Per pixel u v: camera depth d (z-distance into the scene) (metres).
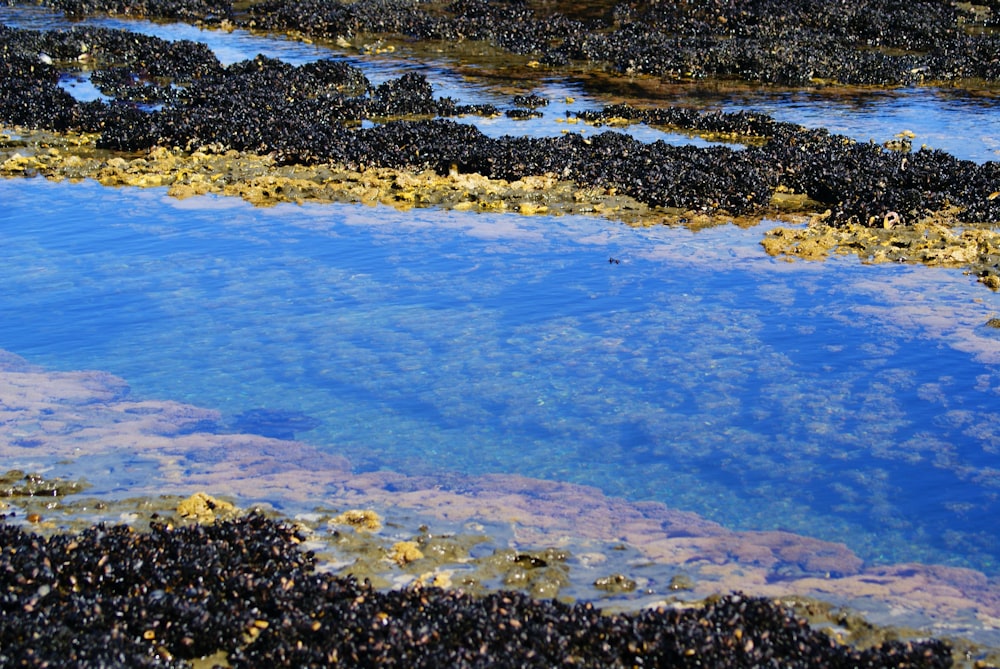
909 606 9.93
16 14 48.72
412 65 39.44
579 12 47.53
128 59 38.97
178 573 9.74
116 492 11.81
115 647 8.53
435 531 11.11
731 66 37.56
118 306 17.91
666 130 29.98
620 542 11.05
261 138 27.38
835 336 16.48
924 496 12.19
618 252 20.48
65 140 28.62
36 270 19.48
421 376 15.31
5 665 8.17
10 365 15.63
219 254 20.38
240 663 8.71
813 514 11.85
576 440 13.52
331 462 12.88
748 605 9.27
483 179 24.84
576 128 30.25
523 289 18.61
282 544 10.37
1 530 10.21
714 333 16.67
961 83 35.97
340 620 9.02
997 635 9.44
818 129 28.67
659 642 8.76
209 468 12.55
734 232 21.77
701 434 13.66
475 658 8.45
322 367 15.62
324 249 20.67
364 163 26.16
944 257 19.69
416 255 20.31
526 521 11.43
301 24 45.50
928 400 14.39
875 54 38.56
